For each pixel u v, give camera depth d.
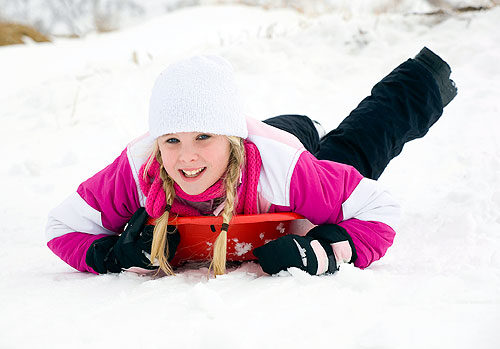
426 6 8.11
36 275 2.32
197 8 11.46
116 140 4.87
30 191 3.80
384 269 2.24
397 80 2.96
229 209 2.12
